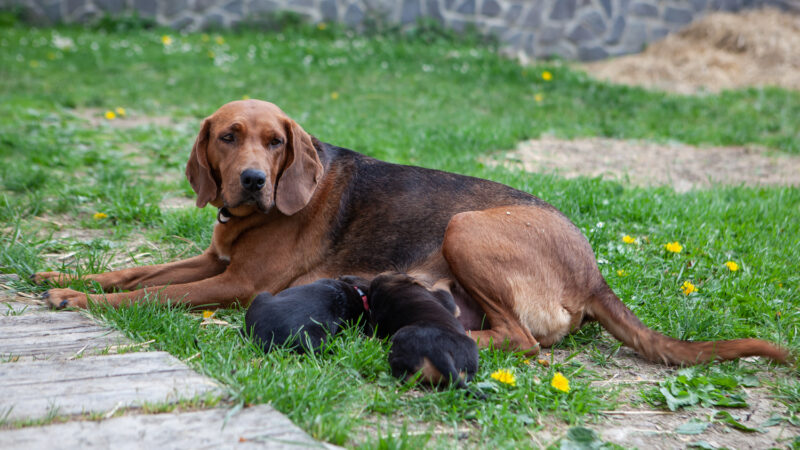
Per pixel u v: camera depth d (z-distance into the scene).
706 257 5.49
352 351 3.54
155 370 3.12
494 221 4.14
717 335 4.24
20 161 7.46
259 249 4.50
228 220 4.54
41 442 2.42
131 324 3.80
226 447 2.48
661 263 5.36
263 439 2.54
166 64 14.41
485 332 3.95
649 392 3.50
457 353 3.31
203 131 4.43
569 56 17.80
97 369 3.11
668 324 4.36
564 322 4.14
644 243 5.86
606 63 17.11
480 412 3.12
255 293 4.52
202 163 4.45
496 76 14.61
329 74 14.23
